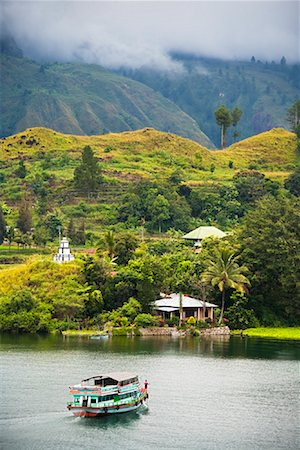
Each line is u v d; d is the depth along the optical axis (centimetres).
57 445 10531
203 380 14500
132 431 11219
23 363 15600
